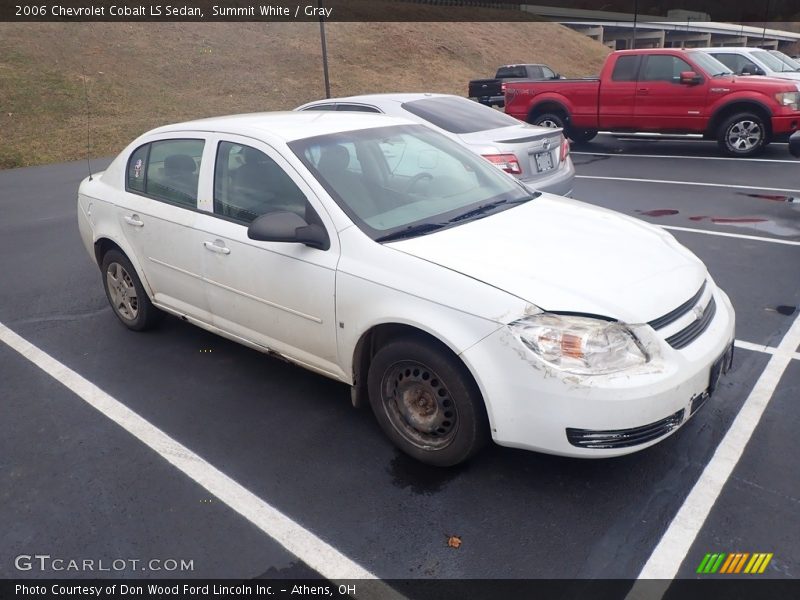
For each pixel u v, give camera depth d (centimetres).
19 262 717
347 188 362
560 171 712
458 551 283
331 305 342
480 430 311
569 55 4572
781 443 345
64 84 2117
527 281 296
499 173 439
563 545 284
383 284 318
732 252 646
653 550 279
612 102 1240
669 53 1178
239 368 450
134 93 2216
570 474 327
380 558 282
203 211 410
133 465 350
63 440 375
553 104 1312
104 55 2480
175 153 438
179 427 384
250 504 317
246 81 2591
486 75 3519
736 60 1400
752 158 1129
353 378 352
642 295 299
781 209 796
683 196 888
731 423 363
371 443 361
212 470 344
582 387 277
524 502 310
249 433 375
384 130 423
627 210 830
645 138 1445
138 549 292
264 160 381
